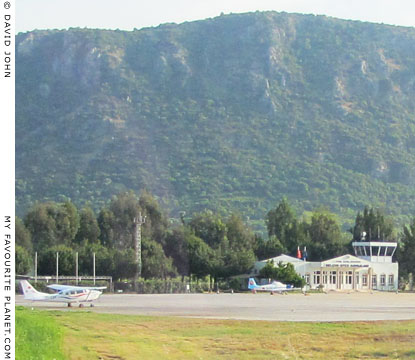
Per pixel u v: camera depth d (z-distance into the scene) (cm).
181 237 13188
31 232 15062
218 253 18338
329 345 6675
